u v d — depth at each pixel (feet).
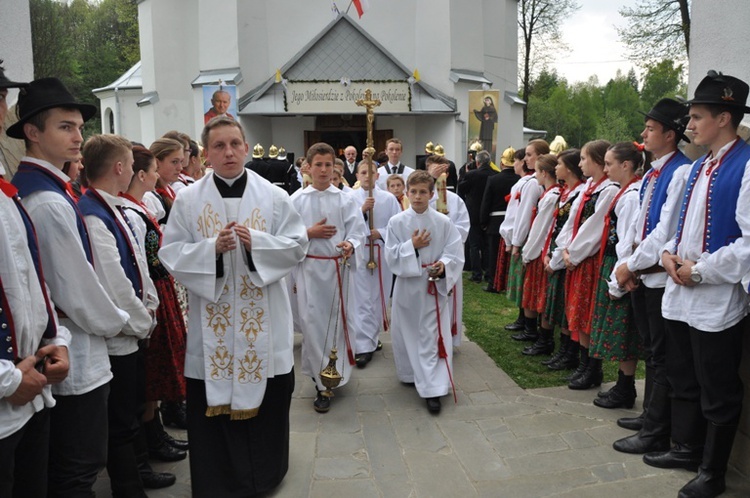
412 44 56.75
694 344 10.21
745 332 10.75
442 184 17.98
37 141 8.11
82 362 8.30
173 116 58.18
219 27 53.62
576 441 12.51
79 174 11.41
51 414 8.20
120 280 9.04
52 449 8.28
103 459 8.59
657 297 11.51
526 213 18.90
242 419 10.17
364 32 54.03
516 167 24.68
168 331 11.11
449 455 12.08
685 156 11.75
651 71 65.67
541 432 12.97
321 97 52.54
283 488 10.80
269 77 56.08
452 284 14.56
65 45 101.60
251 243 9.80
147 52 57.52
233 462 10.30
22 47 11.52
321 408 14.35
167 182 13.30
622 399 14.08
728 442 10.07
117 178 9.53
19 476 7.48
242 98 53.42
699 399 10.78
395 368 17.65
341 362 15.31
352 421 13.84
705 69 12.44
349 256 14.89
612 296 13.07
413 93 54.54
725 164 9.82
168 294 11.28
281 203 10.52
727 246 9.62
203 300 10.06
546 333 18.35
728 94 9.60
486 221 27.17
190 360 10.29
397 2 56.18
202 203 10.23
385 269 19.83
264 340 10.14
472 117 51.24
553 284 16.72
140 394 10.54
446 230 14.83
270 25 55.77
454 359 18.07
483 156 29.96
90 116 8.83
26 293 6.95
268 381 10.51
